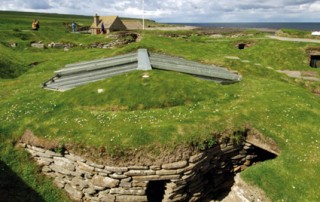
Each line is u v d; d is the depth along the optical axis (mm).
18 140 16250
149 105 18047
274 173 13531
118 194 14414
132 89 19234
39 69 32656
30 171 15656
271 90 21562
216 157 15484
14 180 15148
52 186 15594
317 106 19031
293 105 18594
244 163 16812
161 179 14047
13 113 18172
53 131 15648
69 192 15414
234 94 20141
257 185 13078
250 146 16344
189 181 14531
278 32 51500
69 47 48281
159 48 34531
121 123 15859
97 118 16594
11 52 40219
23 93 22172
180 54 33406
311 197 12352
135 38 55875
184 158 14008
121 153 13875
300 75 31500
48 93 21359
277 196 12523
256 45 40469
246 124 16328
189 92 19234
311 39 44375
